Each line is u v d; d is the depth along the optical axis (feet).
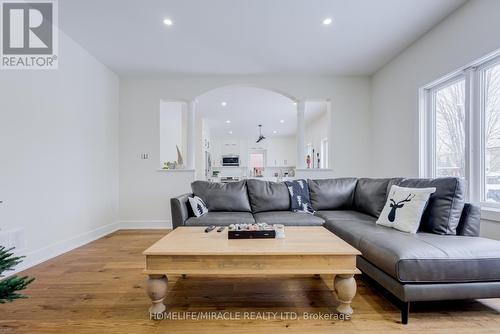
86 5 8.10
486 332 4.75
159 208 13.97
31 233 8.27
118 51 11.21
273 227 6.37
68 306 5.70
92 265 8.22
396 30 9.75
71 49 10.18
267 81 14.16
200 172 22.98
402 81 11.54
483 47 7.58
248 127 27.96
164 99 14.19
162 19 8.91
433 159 10.36
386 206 7.65
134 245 10.50
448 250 5.07
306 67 13.08
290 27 9.46
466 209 6.37
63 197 9.71
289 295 6.22
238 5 8.19
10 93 7.66
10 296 3.76
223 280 7.07
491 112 7.89
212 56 11.75
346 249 5.24
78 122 10.62
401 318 5.16
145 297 6.11
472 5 7.93
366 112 14.33
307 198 10.46
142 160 14.01
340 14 8.73
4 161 7.45
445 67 9.03
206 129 26.48
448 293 4.94
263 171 34.12
